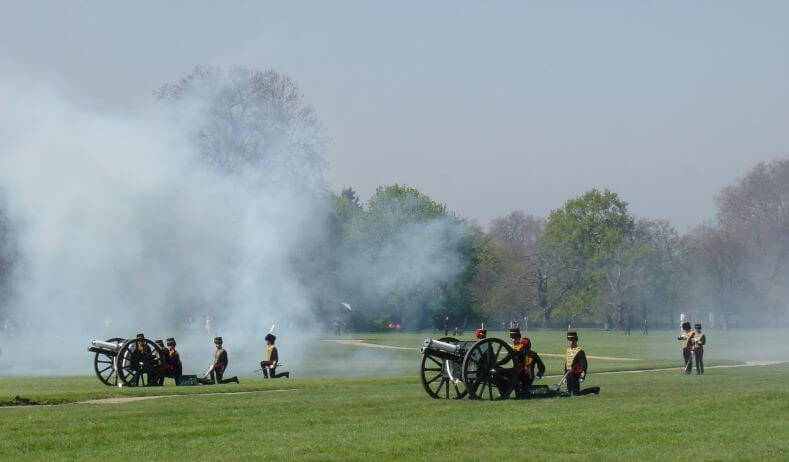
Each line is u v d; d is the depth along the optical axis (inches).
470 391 1005.8
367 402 979.9
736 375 1475.1
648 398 1005.8
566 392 1058.7
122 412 890.7
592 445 701.9
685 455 661.3
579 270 6501.0
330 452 669.3
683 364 1859.0
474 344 1014.4
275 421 830.5
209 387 1221.7
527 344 1045.2
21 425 799.1
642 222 6437.0
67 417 851.4
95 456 659.4
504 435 741.9
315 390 1171.9
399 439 723.4
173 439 730.2
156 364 1310.3
